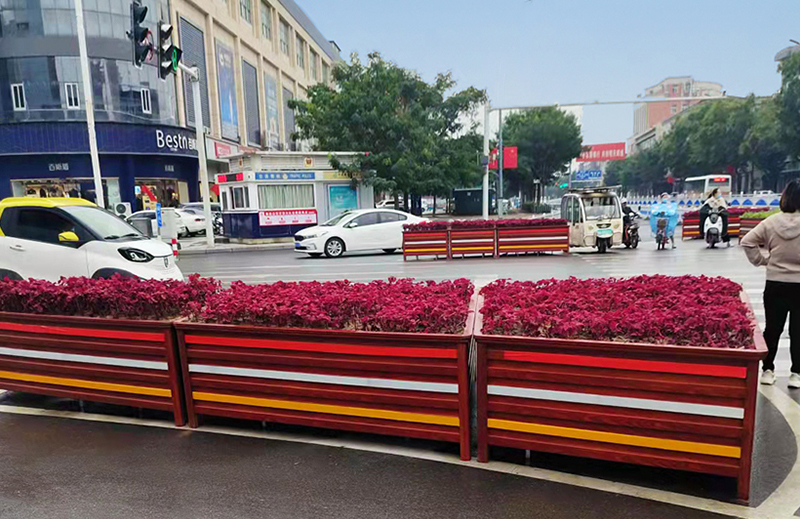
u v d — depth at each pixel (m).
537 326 3.21
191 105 30.53
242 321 3.85
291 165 21.23
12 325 4.42
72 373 4.29
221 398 3.88
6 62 24.91
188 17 29.95
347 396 3.57
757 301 8.02
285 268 13.34
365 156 22.61
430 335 3.31
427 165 25.97
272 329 3.65
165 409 4.05
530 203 51.00
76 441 3.83
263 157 20.67
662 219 15.46
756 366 2.75
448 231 14.59
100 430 4.02
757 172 62.44
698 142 54.97
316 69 56.66
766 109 48.44
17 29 24.81
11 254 7.63
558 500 2.95
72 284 4.49
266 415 3.79
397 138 25.94
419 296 4.09
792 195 4.41
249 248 18.42
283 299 3.98
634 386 2.98
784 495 2.97
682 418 2.91
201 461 3.48
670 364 2.89
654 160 77.44
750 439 2.82
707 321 2.95
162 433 3.94
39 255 7.56
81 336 4.20
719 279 4.53
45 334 4.32
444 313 3.41
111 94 25.97
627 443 3.03
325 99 27.67
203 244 20.16
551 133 50.66
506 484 3.12
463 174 31.06
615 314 3.25
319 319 3.58
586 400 3.08
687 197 42.75
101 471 3.38
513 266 12.68
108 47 25.69
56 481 3.27
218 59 33.59
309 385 3.65
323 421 3.65
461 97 32.19
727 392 2.82
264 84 41.22
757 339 2.96
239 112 36.66
